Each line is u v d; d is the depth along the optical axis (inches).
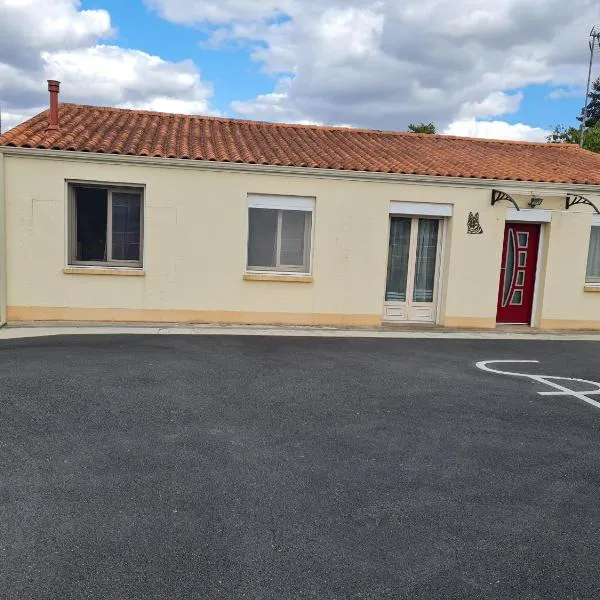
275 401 240.5
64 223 402.0
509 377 307.0
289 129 554.9
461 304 469.1
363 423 218.5
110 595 112.2
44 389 237.3
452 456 189.9
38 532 132.1
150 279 418.6
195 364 297.1
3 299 395.5
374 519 145.9
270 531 137.9
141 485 157.6
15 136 402.3
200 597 113.1
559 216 477.4
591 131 1048.8
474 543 136.8
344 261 444.5
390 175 439.2
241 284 431.8
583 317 492.1
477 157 529.7
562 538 140.8
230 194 421.4
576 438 212.5
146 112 528.1
